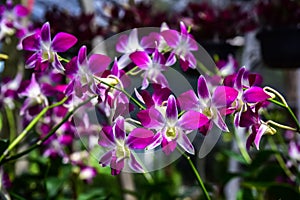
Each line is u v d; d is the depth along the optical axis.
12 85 1.19
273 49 1.72
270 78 3.42
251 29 1.72
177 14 1.69
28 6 1.30
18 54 1.21
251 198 1.38
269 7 1.70
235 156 1.47
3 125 1.30
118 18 1.58
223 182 1.40
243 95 0.75
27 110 0.95
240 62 2.00
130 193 1.50
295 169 1.43
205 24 1.67
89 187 2.06
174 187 2.32
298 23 1.70
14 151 1.21
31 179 1.42
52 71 0.95
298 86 2.06
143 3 1.67
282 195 1.21
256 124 0.76
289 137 1.76
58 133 1.15
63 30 1.42
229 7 1.80
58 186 1.42
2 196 0.91
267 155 1.33
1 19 1.17
